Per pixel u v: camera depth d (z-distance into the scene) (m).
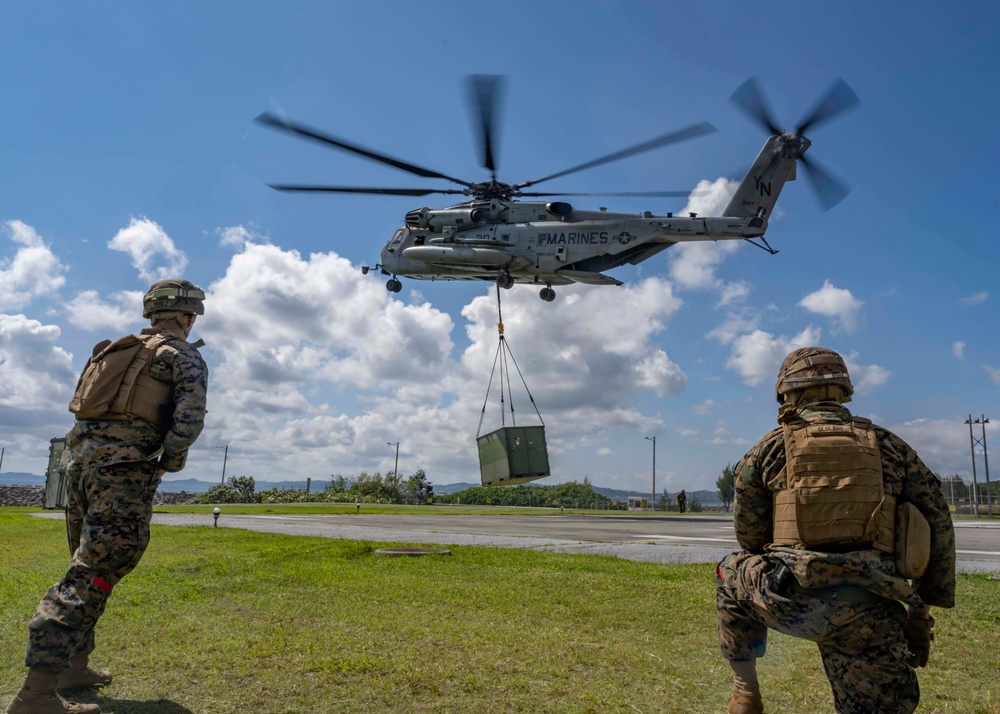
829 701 3.24
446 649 3.98
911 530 2.17
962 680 3.56
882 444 2.30
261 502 40.25
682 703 3.21
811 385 2.45
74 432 3.12
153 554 7.39
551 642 4.18
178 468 3.20
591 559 7.70
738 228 19.88
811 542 2.21
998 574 6.86
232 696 3.18
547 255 20.09
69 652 2.79
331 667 3.59
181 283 3.52
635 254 20.39
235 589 5.63
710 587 5.92
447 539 10.34
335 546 8.40
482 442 19.73
